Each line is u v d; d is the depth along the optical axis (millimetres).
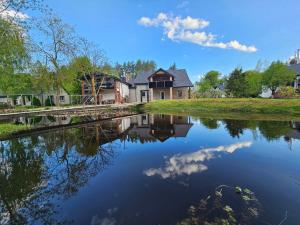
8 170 5238
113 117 17203
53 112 13461
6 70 13383
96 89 30281
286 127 10391
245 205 3258
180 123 12945
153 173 4805
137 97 34781
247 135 8719
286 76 27234
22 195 3906
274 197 3508
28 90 29250
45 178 4695
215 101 21016
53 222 3039
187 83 31844
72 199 3678
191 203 3373
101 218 3070
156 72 31203
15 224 3049
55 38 22531
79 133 10383
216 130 10156
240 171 4754
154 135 9500
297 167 4957
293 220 2852
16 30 11633
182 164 5379
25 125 12188
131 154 6449
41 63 22250
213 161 5535
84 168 5301
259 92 29969
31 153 6762
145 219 2984
